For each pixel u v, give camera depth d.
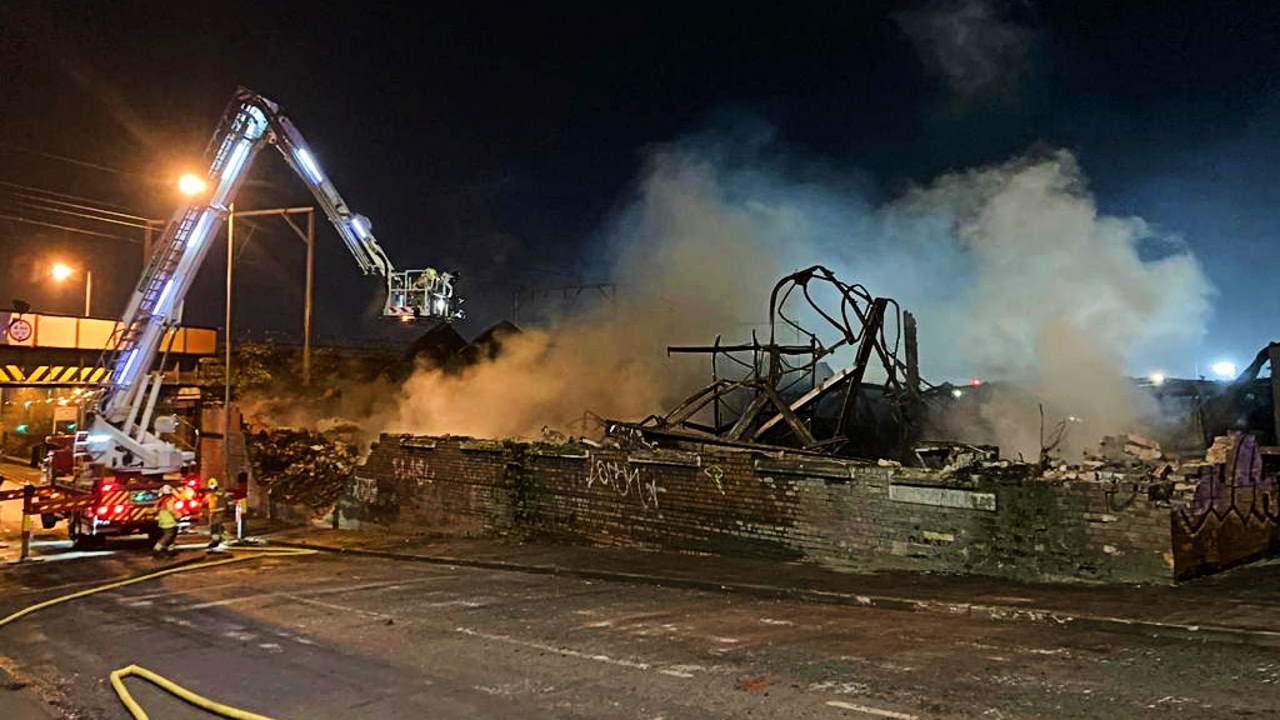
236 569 14.80
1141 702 5.89
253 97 17.72
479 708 6.55
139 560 16.17
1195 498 9.57
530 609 10.38
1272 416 15.13
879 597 9.71
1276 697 5.84
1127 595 8.96
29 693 7.66
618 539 14.73
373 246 18.56
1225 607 8.14
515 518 16.45
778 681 6.87
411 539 17.38
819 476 12.28
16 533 20.94
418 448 18.55
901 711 5.98
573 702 6.59
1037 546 10.24
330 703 6.84
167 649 9.02
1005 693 6.24
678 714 6.20
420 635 9.13
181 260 17.92
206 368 34.56
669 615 9.73
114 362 18.08
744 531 13.05
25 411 47.66
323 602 11.31
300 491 22.28
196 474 18.70
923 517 11.24
